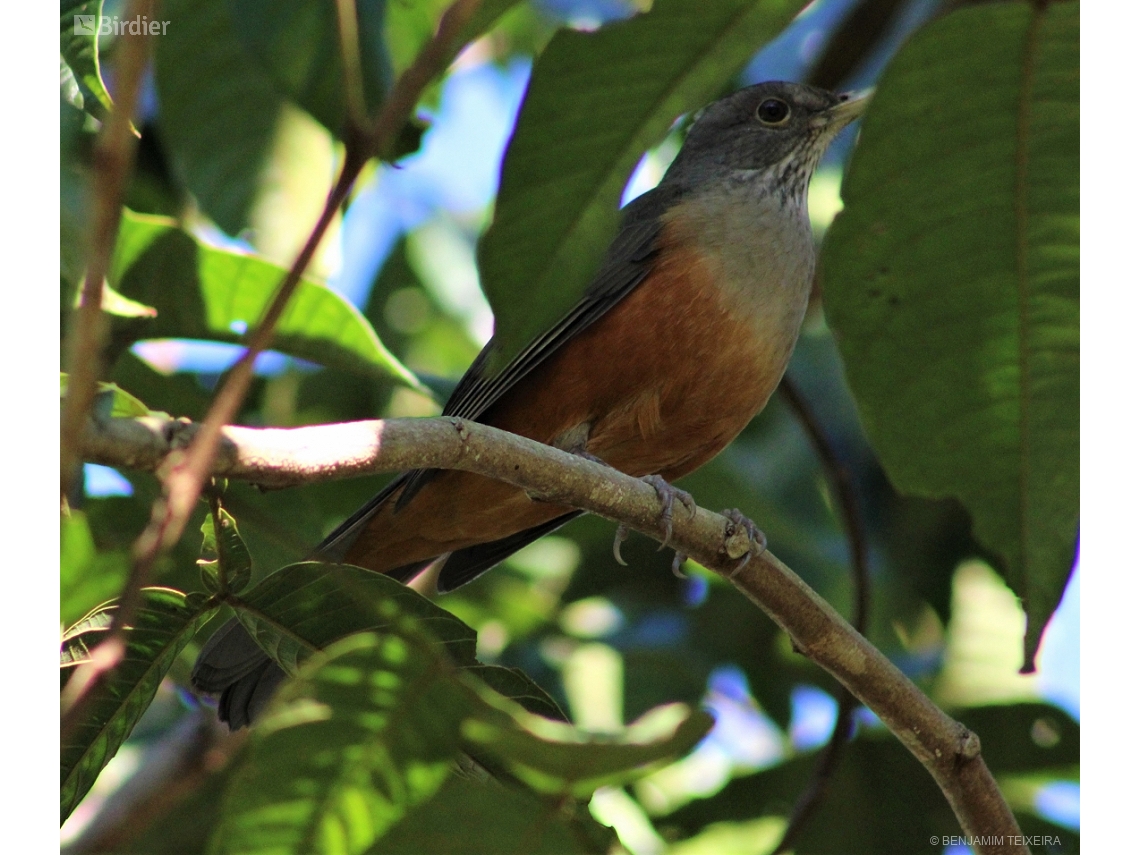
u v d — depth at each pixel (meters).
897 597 12.03
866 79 13.47
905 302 5.42
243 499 9.33
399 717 4.17
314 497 11.80
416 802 4.26
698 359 9.73
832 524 12.37
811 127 11.09
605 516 7.00
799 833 8.90
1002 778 10.79
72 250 5.78
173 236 7.16
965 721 10.62
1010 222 5.21
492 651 12.27
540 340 9.57
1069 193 5.08
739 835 11.37
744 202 10.25
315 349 7.68
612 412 9.91
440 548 10.20
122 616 3.22
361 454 5.02
